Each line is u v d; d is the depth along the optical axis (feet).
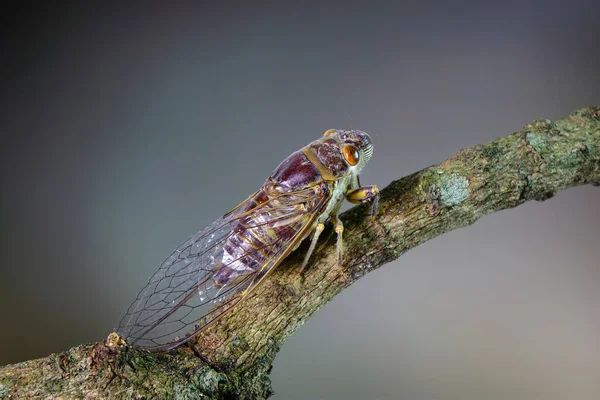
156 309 0.72
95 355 0.68
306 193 0.76
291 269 0.73
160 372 0.69
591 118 0.77
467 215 0.75
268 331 0.71
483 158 0.75
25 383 0.68
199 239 0.75
